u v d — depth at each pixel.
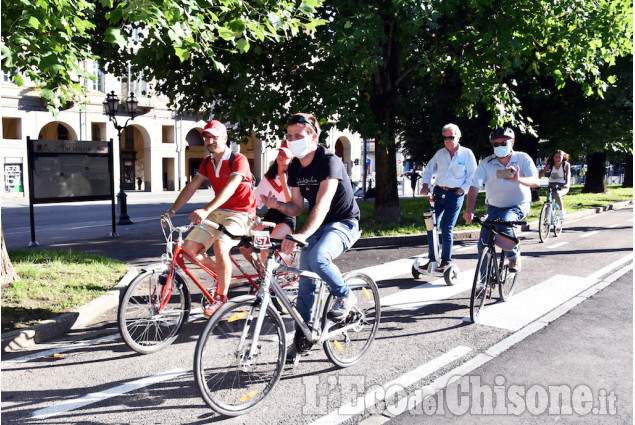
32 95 31.88
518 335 4.61
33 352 4.29
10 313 5.00
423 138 21.47
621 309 5.43
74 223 15.05
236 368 3.18
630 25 11.86
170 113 39.47
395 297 5.98
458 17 11.18
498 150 5.26
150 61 11.05
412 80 18.48
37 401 3.38
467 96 11.98
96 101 34.91
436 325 4.91
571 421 3.09
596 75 12.50
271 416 3.15
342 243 3.71
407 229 10.98
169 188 40.62
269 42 10.23
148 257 8.83
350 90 10.02
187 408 3.26
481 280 5.14
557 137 20.97
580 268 7.57
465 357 4.09
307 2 5.73
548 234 10.83
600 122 19.64
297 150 3.54
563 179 11.12
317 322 3.70
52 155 10.45
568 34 11.52
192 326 4.91
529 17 11.30
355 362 3.98
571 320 5.05
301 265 3.73
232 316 3.16
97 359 4.13
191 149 44.12
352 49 9.15
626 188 31.25
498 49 10.55
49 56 5.00
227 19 6.15
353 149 48.09
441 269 6.50
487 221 5.25
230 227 4.66
